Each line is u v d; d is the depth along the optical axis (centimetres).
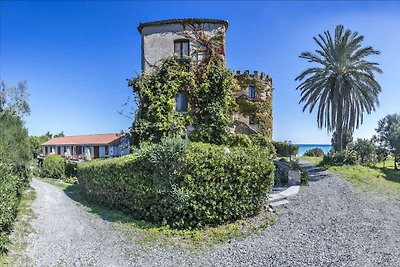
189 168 1022
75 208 1402
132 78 1933
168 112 1883
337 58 2989
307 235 990
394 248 892
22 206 1323
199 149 1060
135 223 1092
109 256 815
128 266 754
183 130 1866
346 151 2881
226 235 975
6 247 828
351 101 3141
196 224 1026
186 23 2000
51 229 1039
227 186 1066
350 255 827
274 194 1469
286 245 900
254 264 768
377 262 780
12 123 1628
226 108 1909
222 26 2003
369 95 3034
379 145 3450
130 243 910
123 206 1275
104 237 962
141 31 2091
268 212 1203
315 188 1780
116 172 1290
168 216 1052
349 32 2972
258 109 3369
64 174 3123
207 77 1908
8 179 972
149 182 1093
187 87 1916
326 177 2203
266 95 3481
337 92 2956
